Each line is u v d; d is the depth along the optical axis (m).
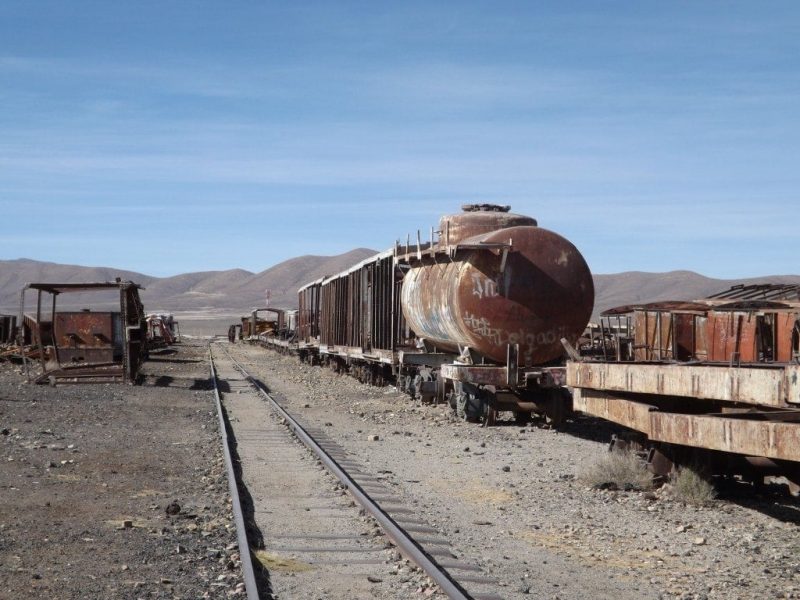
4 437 17.69
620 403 12.53
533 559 9.28
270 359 65.38
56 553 9.14
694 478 12.00
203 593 7.87
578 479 13.62
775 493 12.42
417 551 8.87
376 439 18.77
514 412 22.98
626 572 8.81
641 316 18.73
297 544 9.71
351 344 36.00
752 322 15.20
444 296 21.78
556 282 20.89
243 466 15.10
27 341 41.50
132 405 25.20
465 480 13.87
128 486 13.08
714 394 10.26
